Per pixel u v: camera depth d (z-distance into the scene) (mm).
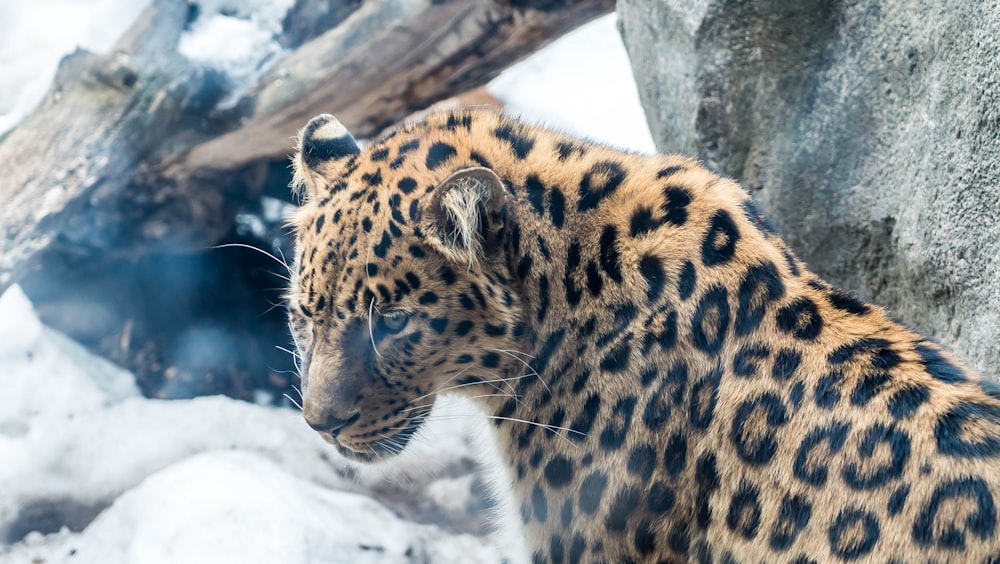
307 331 7344
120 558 9734
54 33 16609
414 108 12477
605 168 6996
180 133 12078
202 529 9617
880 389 5969
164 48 11836
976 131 7105
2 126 13078
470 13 11609
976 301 7402
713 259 6582
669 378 6520
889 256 8625
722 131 9586
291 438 12117
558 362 6887
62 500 11102
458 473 11820
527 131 7328
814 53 8961
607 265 6773
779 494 6059
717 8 9164
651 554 6590
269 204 13562
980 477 5516
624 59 17234
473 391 7289
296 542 9562
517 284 6898
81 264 13102
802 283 6539
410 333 6820
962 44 7207
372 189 6930
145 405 12320
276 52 12508
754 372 6309
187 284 13617
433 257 6676
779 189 9453
